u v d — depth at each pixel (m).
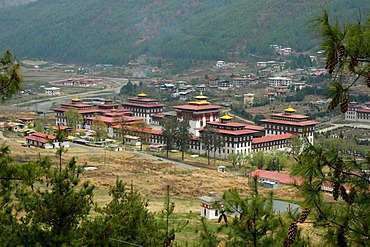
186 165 186.62
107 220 37.34
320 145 19.56
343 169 19.09
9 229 35.41
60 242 35.00
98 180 137.25
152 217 39.97
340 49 17.64
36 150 181.25
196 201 121.94
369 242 18.34
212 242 26.20
